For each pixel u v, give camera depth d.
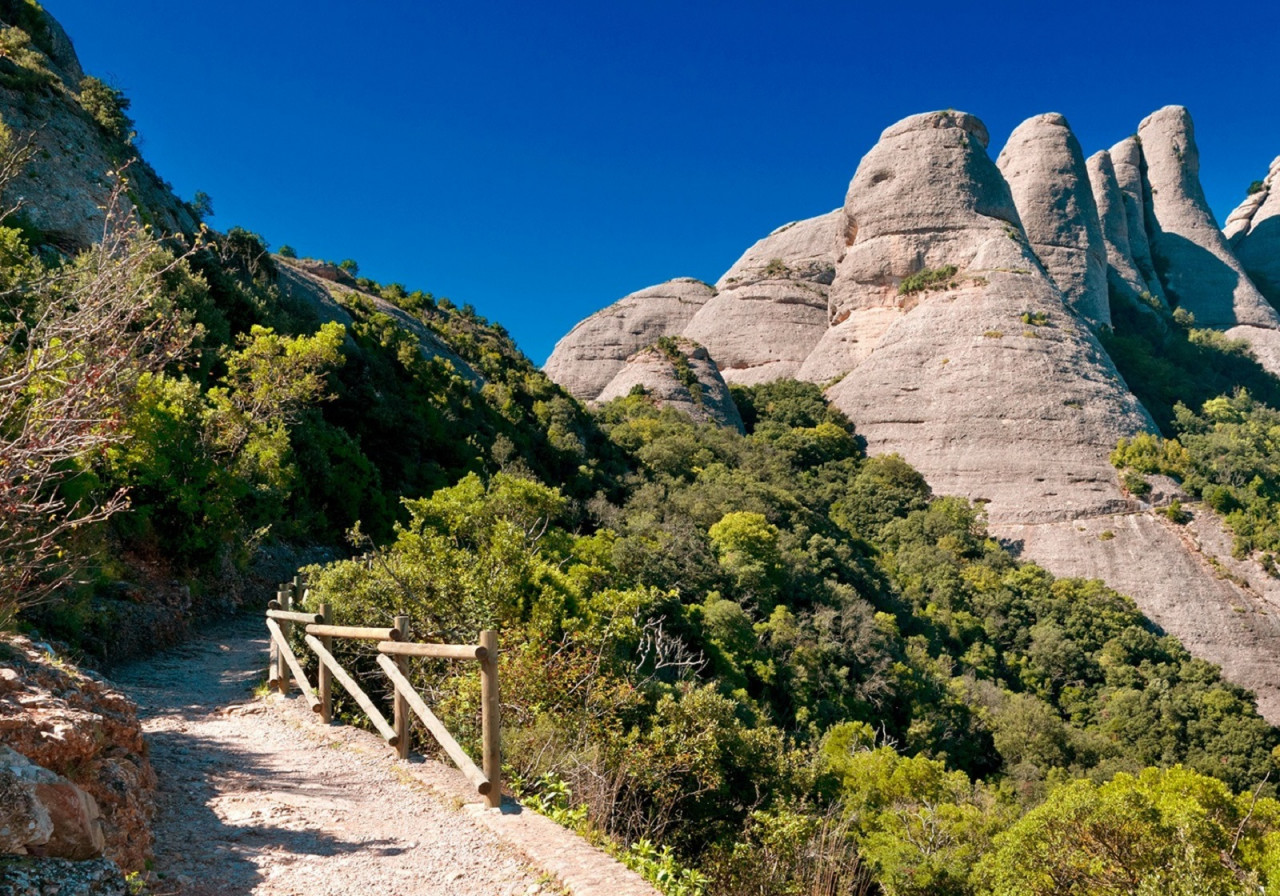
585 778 8.61
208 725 9.68
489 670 7.03
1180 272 124.25
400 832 6.44
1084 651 49.62
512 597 13.80
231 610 19.39
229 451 23.45
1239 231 141.25
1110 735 41.03
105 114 45.44
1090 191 109.62
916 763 22.83
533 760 8.49
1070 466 68.44
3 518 6.27
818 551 47.75
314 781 7.58
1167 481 65.88
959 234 89.19
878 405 79.88
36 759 5.21
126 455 16.70
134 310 6.41
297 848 6.05
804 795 15.42
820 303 110.88
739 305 112.31
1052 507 66.06
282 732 9.37
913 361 80.31
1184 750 39.06
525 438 53.88
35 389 6.45
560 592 15.32
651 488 54.06
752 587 37.47
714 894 10.32
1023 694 42.41
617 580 26.34
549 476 52.44
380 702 11.43
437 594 12.70
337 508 31.00
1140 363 94.75
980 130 97.88
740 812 12.96
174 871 5.48
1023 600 54.44
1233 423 86.75
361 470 32.75
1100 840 14.78
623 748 10.97
